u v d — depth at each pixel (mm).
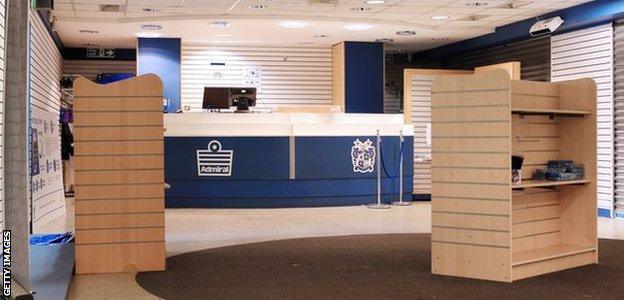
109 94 6180
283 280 5895
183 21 11914
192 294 5414
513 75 12391
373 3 10477
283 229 8930
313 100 15242
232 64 14797
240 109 12266
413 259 6789
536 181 6270
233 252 7238
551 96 6711
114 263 6230
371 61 14609
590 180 6605
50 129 10117
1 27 6758
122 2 10242
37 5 6344
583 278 5941
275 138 11258
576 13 10703
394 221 9680
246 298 5281
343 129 11531
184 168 11172
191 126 11172
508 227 5699
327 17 11664
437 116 6023
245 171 11227
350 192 11578
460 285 5656
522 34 12117
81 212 6176
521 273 5906
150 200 6266
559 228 6820
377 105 14656
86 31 12961
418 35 13664
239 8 10859
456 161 5941
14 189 4559
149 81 6215
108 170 6199
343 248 7430
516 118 6387
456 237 5988
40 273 5699
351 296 5324
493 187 5758
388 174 11867
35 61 9828
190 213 10586
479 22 12234
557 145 6824
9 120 4551
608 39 10672
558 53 11727
